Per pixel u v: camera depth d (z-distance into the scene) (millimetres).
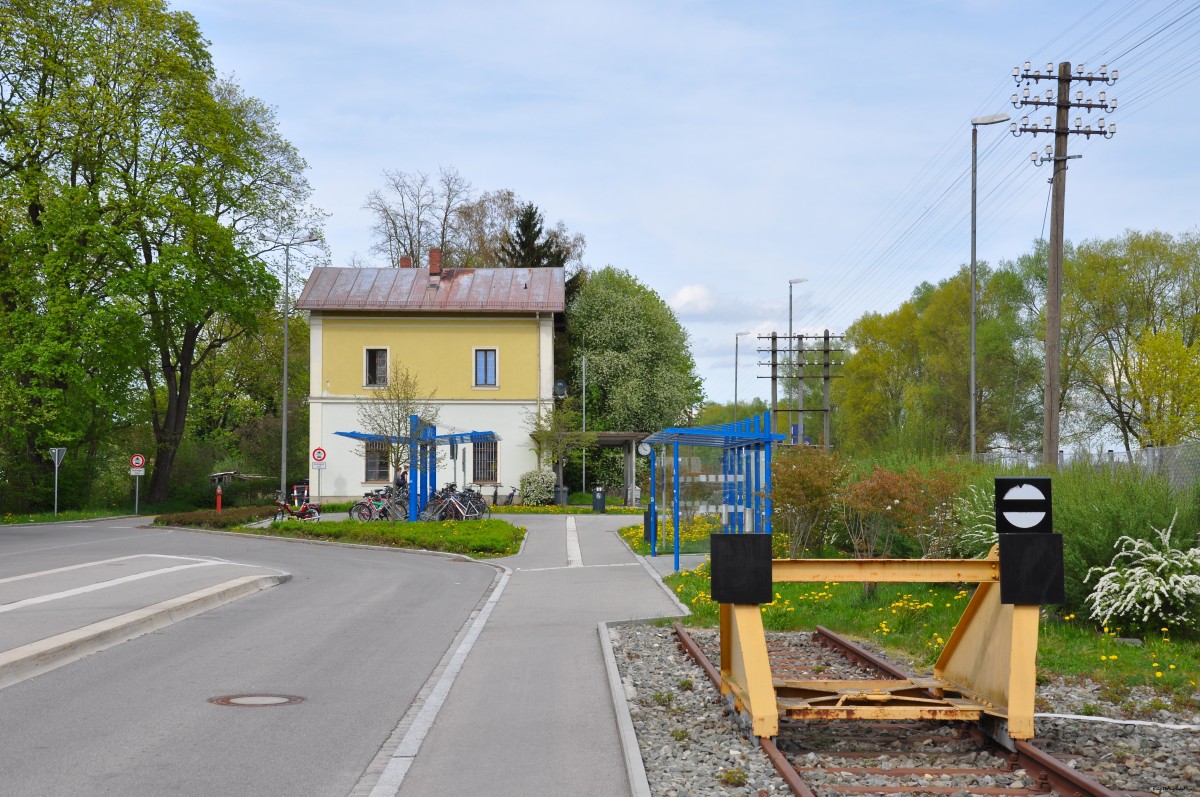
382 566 23828
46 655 10758
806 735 8125
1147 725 8336
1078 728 8258
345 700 9305
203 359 56938
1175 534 12805
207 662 11117
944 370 56062
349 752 7461
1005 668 7688
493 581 20547
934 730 8211
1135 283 50781
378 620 14844
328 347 50250
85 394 44656
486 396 50531
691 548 25625
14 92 43969
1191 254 49812
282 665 11023
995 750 7496
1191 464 14977
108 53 44375
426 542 28234
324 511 46062
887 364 66125
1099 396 51781
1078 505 13414
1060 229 23500
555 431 49250
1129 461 15078
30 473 45875
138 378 50688
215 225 46094
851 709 7656
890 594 16094
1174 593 11938
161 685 9766
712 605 15258
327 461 49750
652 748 7668
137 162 45719
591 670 11039
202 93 46188
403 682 10242
